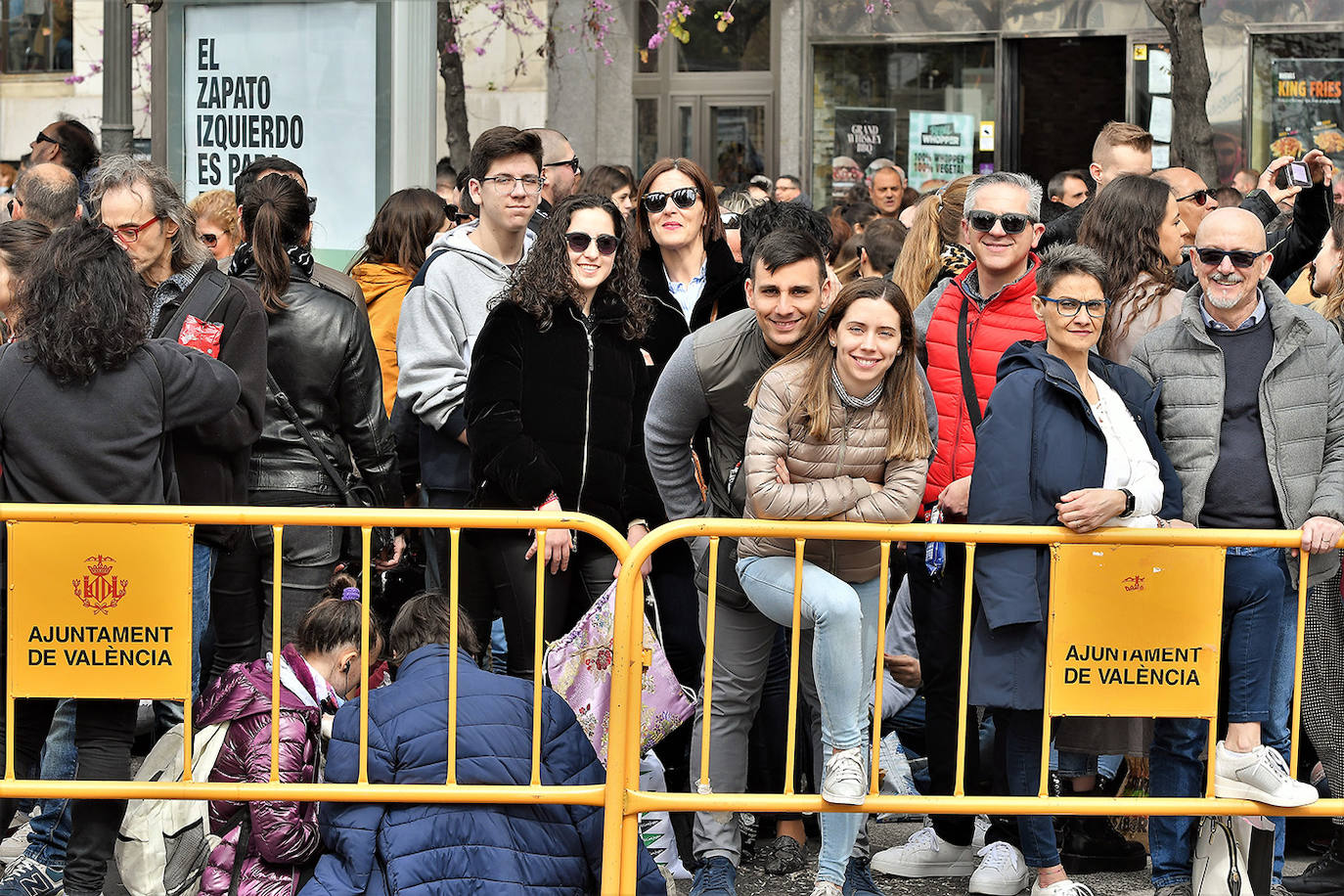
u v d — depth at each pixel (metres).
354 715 7.80
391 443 10.09
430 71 15.15
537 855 7.70
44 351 7.70
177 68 15.37
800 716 9.29
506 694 7.87
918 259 10.64
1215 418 8.42
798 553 7.70
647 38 27.41
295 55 15.09
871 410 7.85
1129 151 11.89
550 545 8.84
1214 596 7.86
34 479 7.80
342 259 15.13
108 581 7.64
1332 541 7.81
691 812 9.26
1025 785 8.19
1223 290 8.32
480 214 10.25
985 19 24.53
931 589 8.72
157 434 7.97
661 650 8.39
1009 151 24.73
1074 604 7.80
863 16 25.33
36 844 8.61
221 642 9.72
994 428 8.00
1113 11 23.70
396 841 7.56
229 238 10.98
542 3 26.33
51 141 14.62
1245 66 22.73
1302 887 8.94
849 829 8.13
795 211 10.86
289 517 7.65
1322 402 8.38
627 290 9.16
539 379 8.94
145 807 8.03
